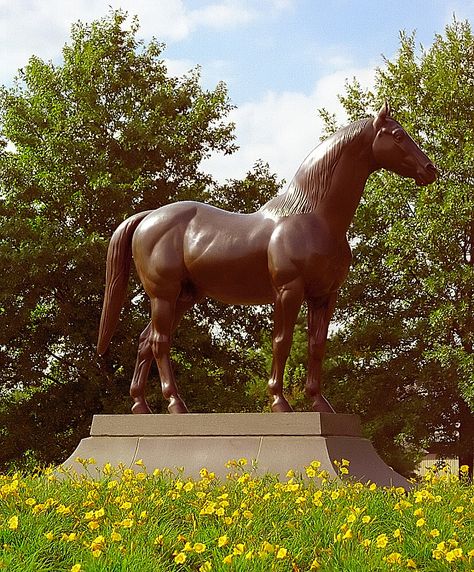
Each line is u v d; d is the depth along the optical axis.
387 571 3.96
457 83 16.77
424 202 16.00
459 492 6.06
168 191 17.39
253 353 18.39
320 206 6.98
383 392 17.08
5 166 16.81
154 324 7.55
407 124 16.86
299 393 24.27
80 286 15.49
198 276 7.37
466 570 4.08
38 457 16.03
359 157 7.02
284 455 6.54
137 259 7.65
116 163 16.86
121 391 16.27
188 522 4.89
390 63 17.94
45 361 16.61
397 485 6.70
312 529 4.61
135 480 5.95
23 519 4.75
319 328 7.27
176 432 7.09
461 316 15.59
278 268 6.89
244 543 4.27
